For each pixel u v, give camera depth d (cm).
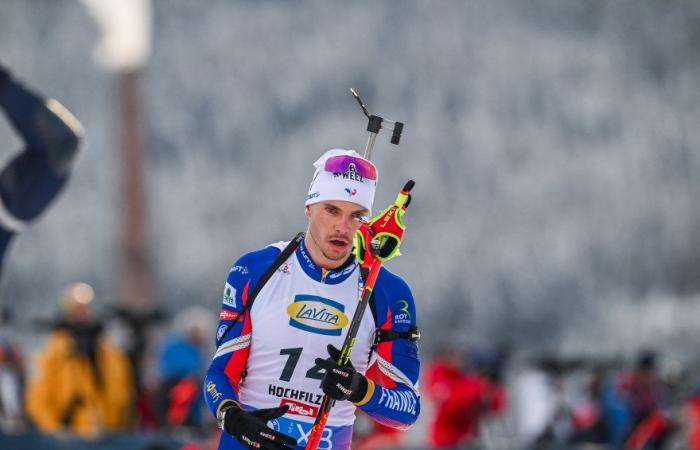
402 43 12350
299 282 1231
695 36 13012
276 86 11969
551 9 12962
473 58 12312
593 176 11438
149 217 7462
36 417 2681
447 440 3716
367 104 11819
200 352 3058
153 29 12019
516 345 9856
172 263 10275
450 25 12569
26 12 12044
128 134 7444
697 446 4103
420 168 11138
